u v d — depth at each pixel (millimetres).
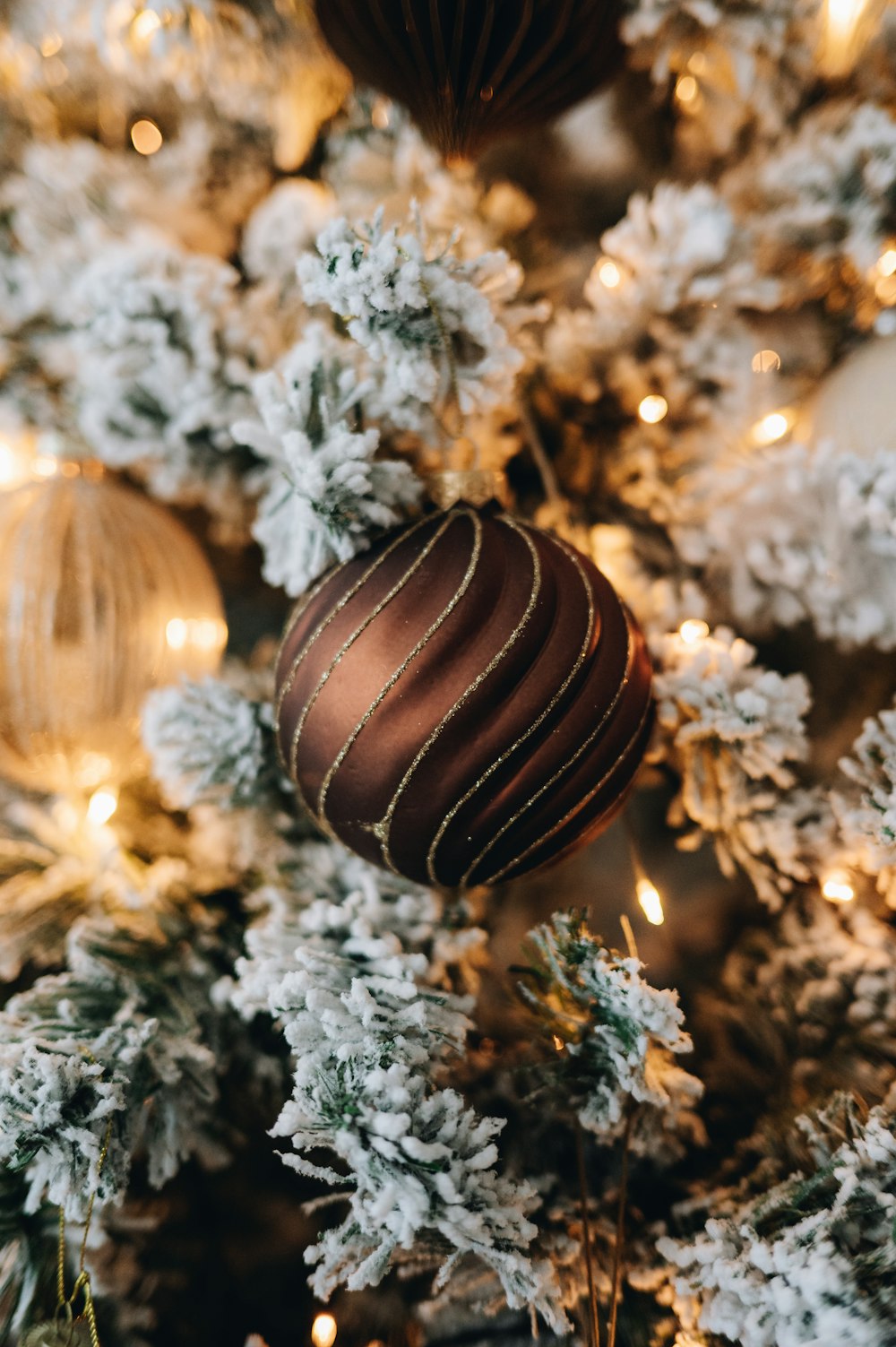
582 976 255
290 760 260
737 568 297
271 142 302
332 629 248
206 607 305
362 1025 248
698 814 281
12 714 285
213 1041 291
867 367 284
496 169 306
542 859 256
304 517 254
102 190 287
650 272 277
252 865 303
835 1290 231
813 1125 263
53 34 279
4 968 292
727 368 291
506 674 240
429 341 250
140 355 278
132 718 296
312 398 258
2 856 308
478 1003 307
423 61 245
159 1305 293
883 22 270
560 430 304
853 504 264
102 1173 249
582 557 259
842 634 296
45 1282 264
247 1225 312
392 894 285
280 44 284
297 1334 298
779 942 304
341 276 237
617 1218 272
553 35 247
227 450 301
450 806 244
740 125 292
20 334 294
